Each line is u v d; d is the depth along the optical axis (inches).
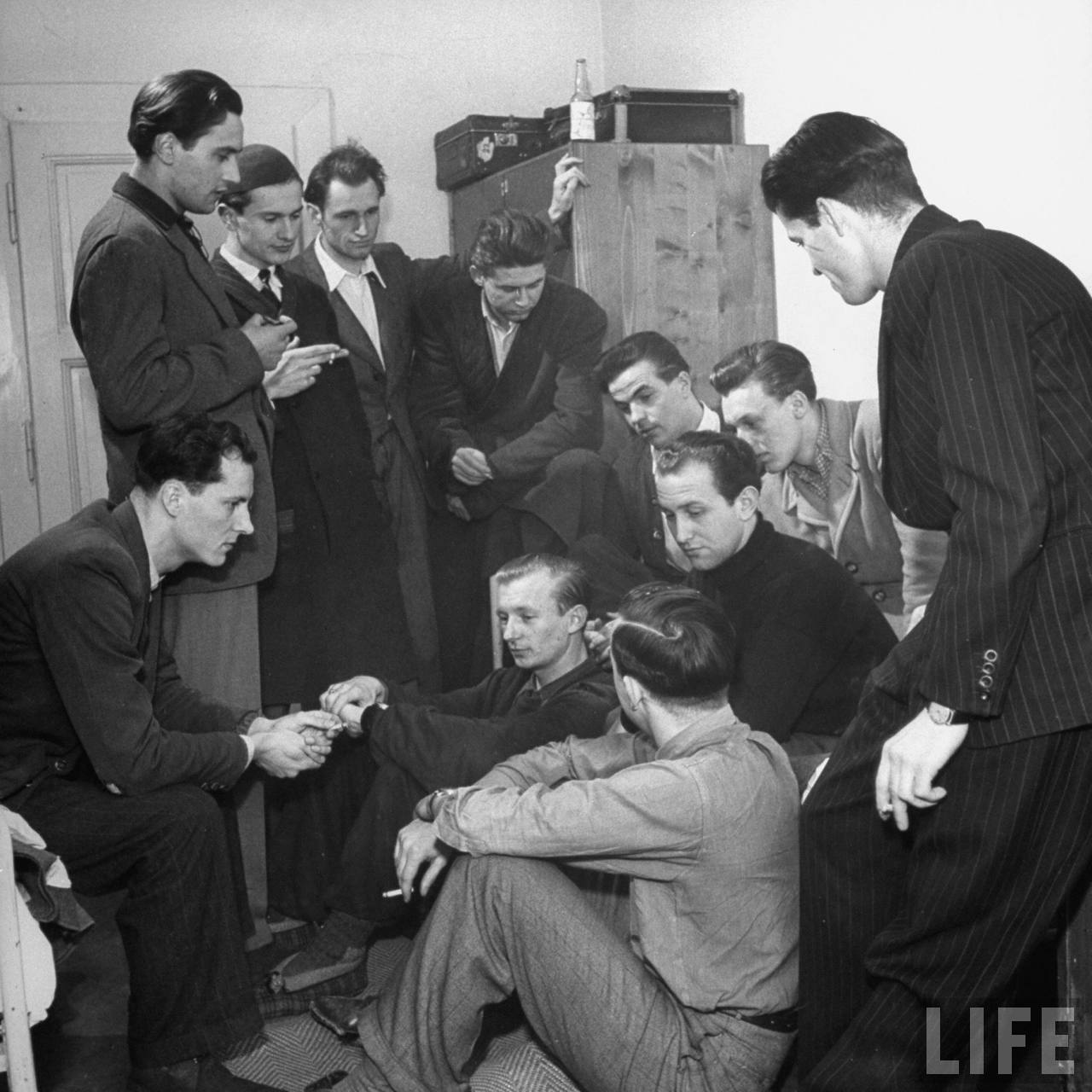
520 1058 91.0
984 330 68.7
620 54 157.1
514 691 115.2
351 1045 99.4
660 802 78.7
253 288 121.6
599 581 130.6
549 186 134.0
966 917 72.6
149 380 102.8
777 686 101.3
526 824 79.8
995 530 66.5
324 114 150.7
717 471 103.0
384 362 133.3
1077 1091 83.7
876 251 80.5
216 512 99.9
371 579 124.0
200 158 106.0
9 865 79.6
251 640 113.5
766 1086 81.1
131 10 143.7
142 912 91.7
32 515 145.1
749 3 131.1
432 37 154.5
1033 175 98.0
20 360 143.5
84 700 92.3
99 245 103.6
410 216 155.1
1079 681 68.4
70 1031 102.7
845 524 113.1
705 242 133.8
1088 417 69.7
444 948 82.6
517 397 133.8
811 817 80.5
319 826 118.7
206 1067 93.4
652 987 80.3
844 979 81.4
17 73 141.3
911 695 75.7
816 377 124.5
